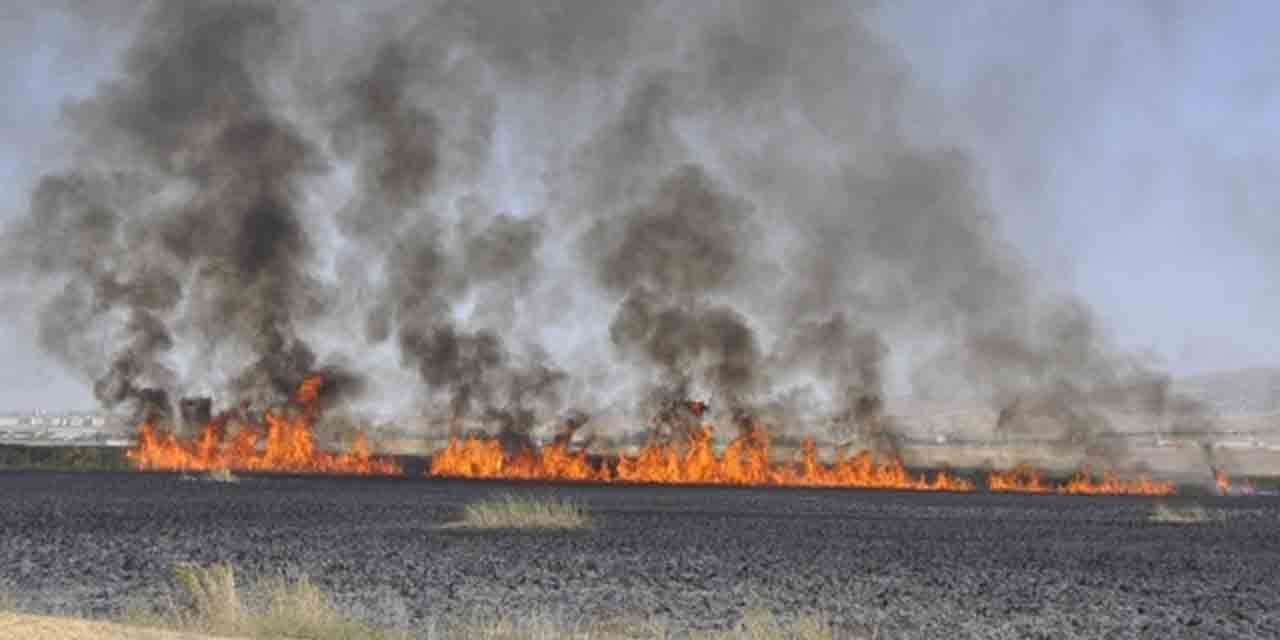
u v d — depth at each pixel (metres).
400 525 59.12
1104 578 40.97
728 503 89.25
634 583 36.91
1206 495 131.75
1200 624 31.06
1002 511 85.31
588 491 106.56
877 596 35.25
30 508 68.62
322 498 83.38
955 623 30.58
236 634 23.20
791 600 33.94
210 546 46.97
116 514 64.44
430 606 31.33
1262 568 45.41
